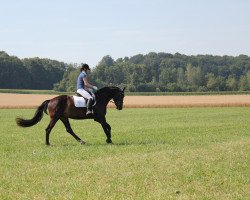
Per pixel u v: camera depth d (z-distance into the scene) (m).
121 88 21.42
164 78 186.50
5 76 167.88
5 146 20.20
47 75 181.88
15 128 31.20
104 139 23.08
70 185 11.63
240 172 13.09
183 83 186.88
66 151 17.97
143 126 31.53
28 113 52.31
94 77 175.75
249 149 17.62
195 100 78.56
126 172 13.09
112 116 44.69
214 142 20.84
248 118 39.97
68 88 152.50
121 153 17.16
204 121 36.34
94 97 20.44
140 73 180.00
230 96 95.81
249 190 11.06
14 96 100.19
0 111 57.06
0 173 13.36
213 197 10.41
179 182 11.87
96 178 12.42
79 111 20.33
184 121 36.59
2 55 179.75
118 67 179.12
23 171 13.62
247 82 174.38
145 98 90.12
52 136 25.14
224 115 44.62
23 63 178.12
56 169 13.84
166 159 15.14
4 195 10.66
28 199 10.32
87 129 29.91
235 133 25.66
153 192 10.87
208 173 12.95
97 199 10.26
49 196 10.60
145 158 15.43
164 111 54.06
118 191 11.00
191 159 15.15
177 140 21.94
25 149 19.08
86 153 17.25
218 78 176.12
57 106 20.22
